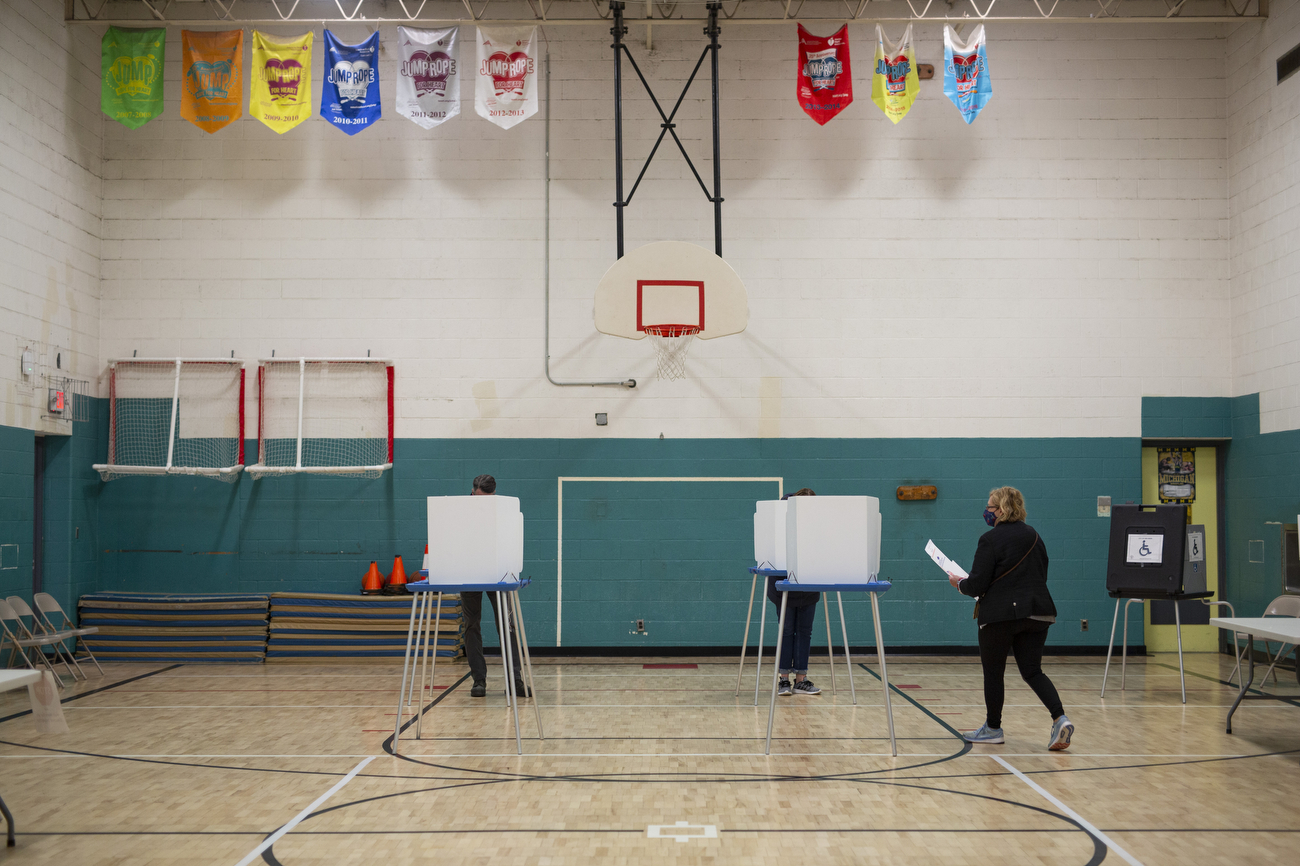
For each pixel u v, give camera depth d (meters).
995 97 9.39
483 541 5.16
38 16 8.29
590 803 4.23
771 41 9.40
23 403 8.05
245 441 9.24
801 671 7.00
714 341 9.30
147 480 9.18
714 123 8.72
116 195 9.33
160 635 8.77
